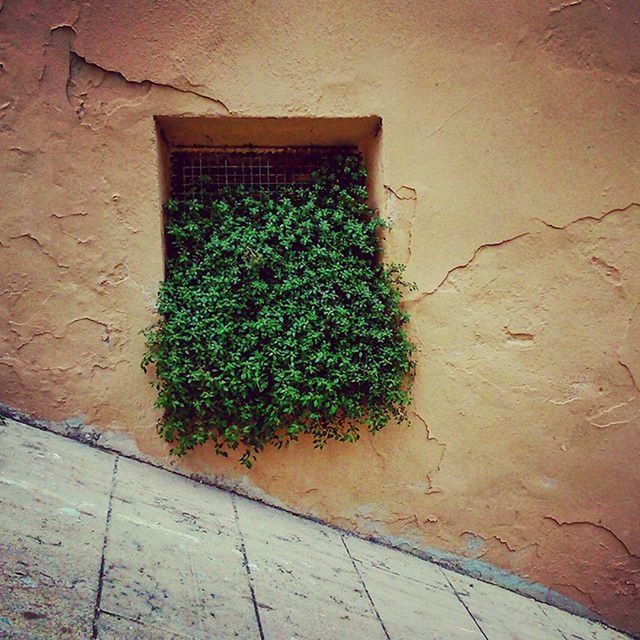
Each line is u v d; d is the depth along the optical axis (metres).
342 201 2.67
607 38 2.67
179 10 2.55
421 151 2.63
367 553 2.55
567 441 2.71
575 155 2.67
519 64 2.65
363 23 2.60
